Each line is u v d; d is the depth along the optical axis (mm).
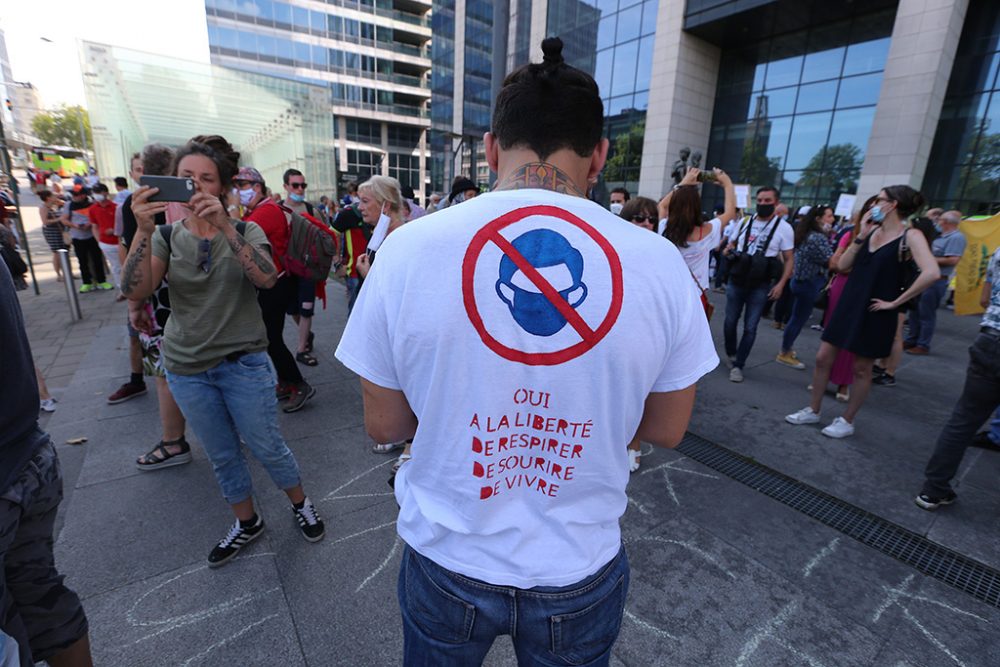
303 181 4168
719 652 1708
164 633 1715
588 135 767
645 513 2473
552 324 679
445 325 675
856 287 3113
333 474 2723
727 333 4562
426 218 734
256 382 1964
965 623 1854
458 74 29703
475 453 730
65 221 7176
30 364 1126
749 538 2303
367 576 1996
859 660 1690
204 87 10492
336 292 7582
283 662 1629
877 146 13031
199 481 2594
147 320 2525
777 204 4301
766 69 15781
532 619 787
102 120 9625
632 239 707
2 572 1067
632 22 17109
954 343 6043
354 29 42219
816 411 3504
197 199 1688
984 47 12008
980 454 3152
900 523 2439
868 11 13383
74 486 2527
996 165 12070
